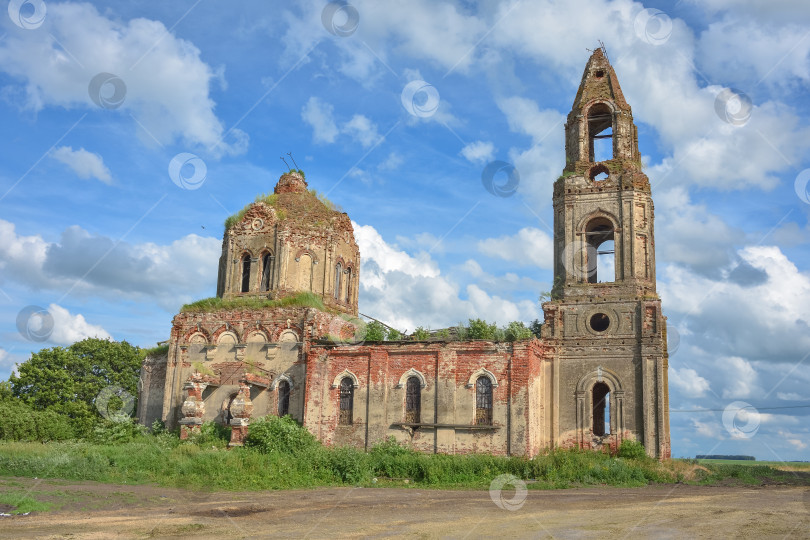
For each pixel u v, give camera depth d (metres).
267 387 41.84
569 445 39.59
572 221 43.22
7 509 20.66
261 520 20.55
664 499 26.73
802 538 18.27
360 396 40.31
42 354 59.47
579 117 45.03
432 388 39.53
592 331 40.75
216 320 43.97
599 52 46.44
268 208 47.31
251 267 46.91
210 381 41.56
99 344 61.91
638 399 39.09
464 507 23.84
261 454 34.22
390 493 28.22
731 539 17.94
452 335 42.94
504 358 38.72
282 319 42.69
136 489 26.45
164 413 43.34
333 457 33.59
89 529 18.31
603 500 26.19
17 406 48.50
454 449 38.38
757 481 36.62
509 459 35.25
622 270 41.47
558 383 40.56
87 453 32.16
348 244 49.50
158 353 46.91
